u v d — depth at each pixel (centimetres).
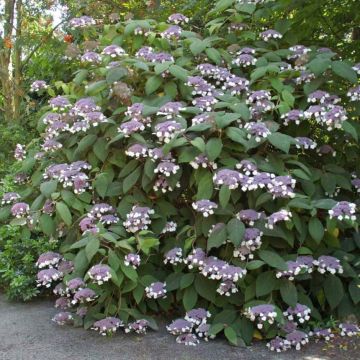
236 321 289
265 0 368
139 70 339
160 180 304
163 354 270
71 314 316
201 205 281
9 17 590
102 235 281
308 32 400
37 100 632
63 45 496
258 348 279
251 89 340
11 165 484
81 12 546
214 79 349
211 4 446
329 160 340
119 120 334
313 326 299
